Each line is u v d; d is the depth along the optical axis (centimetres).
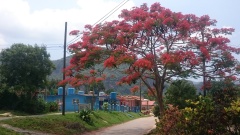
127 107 6094
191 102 805
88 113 2795
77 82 2147
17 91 3744
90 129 2511
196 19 2012
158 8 2006
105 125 3008
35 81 3784
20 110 3719
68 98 4772
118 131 2552
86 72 2155
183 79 2172
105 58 2031
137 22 1936
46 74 3844
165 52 1964
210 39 1959
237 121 752
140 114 5956
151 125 3256
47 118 2358
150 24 1864
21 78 3709
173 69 1891
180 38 1966
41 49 3831
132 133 2386
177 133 848
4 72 3712
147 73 2139
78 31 2147
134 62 1838
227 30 2042
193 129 785
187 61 1877
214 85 1942
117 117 3928
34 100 3856
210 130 760
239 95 852
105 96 5591
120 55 1888
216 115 767
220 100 798
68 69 2142
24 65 3694
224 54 2003
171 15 1916
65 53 2714
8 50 3744
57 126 2223
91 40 2009
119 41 1933
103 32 1973
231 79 1989
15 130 1886
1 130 1652
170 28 1933
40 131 2025
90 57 1991
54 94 5400
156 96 2105
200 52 1958
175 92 2414
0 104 3731
